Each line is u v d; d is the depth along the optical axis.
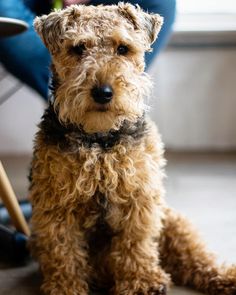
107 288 1.50
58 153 1.33
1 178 1.66
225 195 2.26
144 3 1.78
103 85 1.22
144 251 1.41
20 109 3.02
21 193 2.39
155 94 3.02
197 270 1.46
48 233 1.38
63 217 1.37
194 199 2.22
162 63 2.97
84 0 1.84
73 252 1.40
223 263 1.49
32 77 2.05
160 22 1.46
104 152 1.32
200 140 3.08
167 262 1.53
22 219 1.75
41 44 1.98
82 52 1.30
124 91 1.25
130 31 1.33
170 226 1.53
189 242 1.50
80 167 1.32
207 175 2.57
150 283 1.39
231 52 2.93
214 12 3.03
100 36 1.28
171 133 3.09
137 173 1.34
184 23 2.99
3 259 1.73
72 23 1.32
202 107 3.04
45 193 1.36
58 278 1.39
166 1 1.81
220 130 3.06
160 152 1.43
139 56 1.35
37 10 2.18
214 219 1.99
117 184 1.34
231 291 1.38
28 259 1.72
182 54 2.96
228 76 2.97
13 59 2.00
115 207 1.37
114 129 1.32
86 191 1.33
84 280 1.44
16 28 1.62
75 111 1.27
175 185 2.43
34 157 1.41
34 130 3.06
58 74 1.36
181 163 2.82
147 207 1.39
